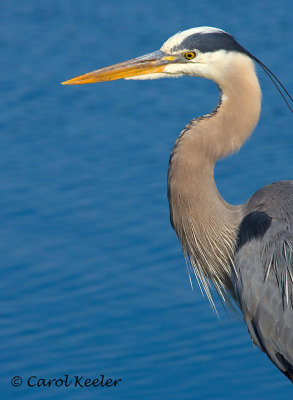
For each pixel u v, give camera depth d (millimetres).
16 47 24812
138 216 16781
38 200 17438
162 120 20484
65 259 15719
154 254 15688
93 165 18703
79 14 27156
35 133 20141
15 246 16094
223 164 18344
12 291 14992
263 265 7660
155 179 18031
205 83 22203
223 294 8398
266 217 7746
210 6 27250
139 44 24609
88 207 17156
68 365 13594
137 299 14719
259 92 7805
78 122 20656
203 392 12992
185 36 7957
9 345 13977
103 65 23406
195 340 13914
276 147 18922
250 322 7848
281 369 7930
